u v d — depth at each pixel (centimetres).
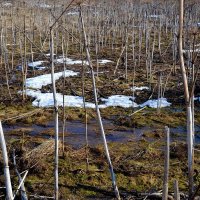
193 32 560
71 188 838
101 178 880
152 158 998
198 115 1375
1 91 1631
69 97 1567
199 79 1716
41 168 906
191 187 514
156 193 790
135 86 1748
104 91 1669
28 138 1130
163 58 2359
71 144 1103
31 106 1477
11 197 466
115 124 1307
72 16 2956
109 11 3406
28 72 1994
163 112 1427
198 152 1029
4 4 3077
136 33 3016
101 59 2352
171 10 3105
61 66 2088
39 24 2970
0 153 955
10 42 2691
